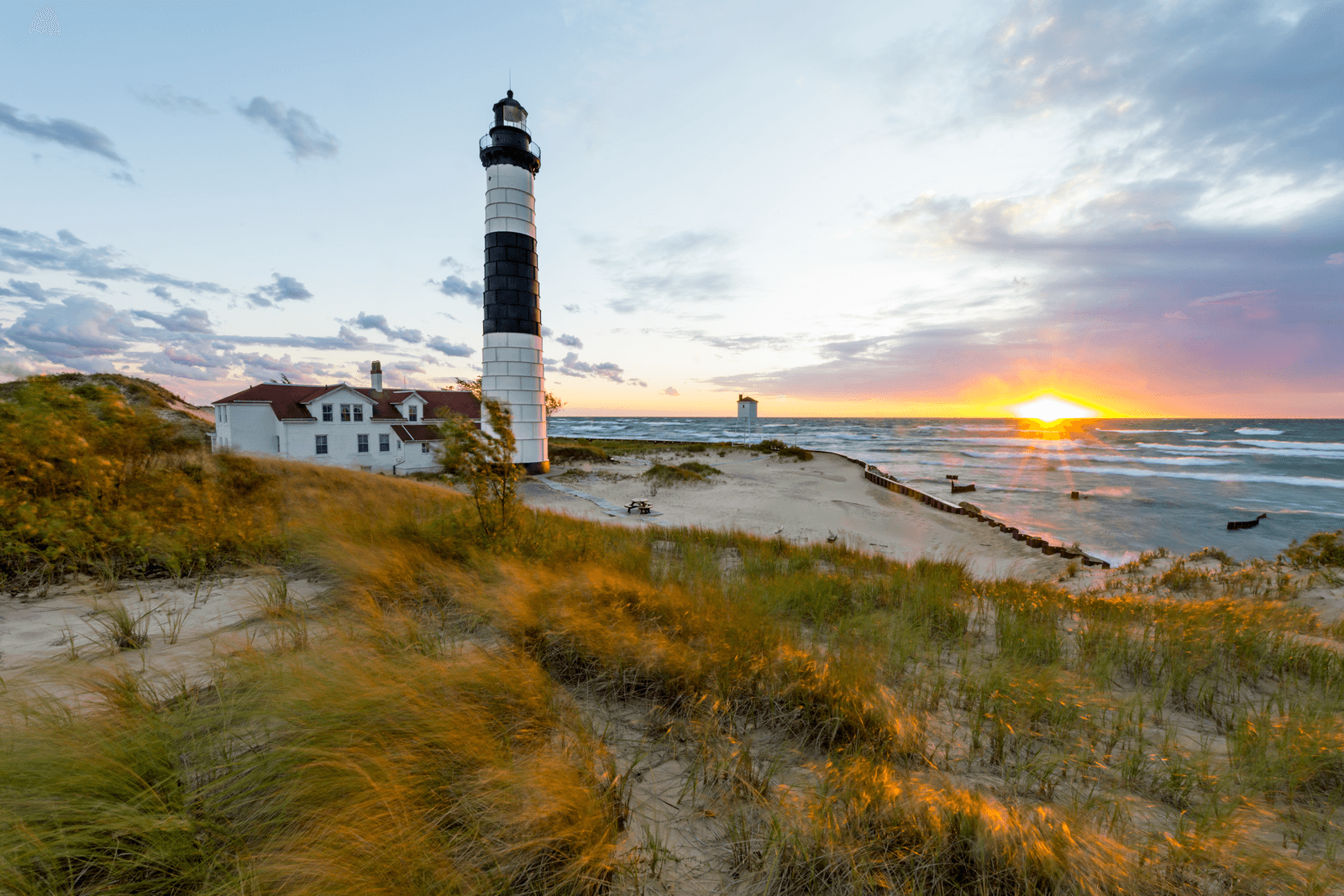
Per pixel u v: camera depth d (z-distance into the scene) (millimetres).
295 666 2336
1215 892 1699
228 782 1776
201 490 6715
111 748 1763
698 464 36500
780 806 2094
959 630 5082
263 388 29812
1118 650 4359
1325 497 29344
